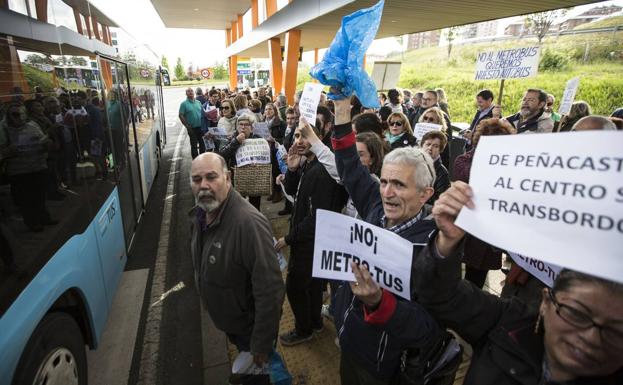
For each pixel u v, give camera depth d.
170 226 5.86
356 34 1.82
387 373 1.55
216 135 6.45
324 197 2.52
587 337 0.86
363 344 1.59
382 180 1.65
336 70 1.89
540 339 1.05
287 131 5.89
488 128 3.09
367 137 2.60
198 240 2.19
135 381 2.83
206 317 3.58
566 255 0.80
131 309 3.72
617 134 0.76
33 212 1.89
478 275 3.13
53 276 2.02
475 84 14.33
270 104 7.24
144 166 6.44
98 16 3.90
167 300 3.89
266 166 4.49
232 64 32.62
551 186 0.84
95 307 2.62
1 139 1.67
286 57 13.12
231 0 23.05
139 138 6.09
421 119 4.84
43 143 2.06
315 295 3.00
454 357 1.56
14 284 1.68
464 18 9.69
